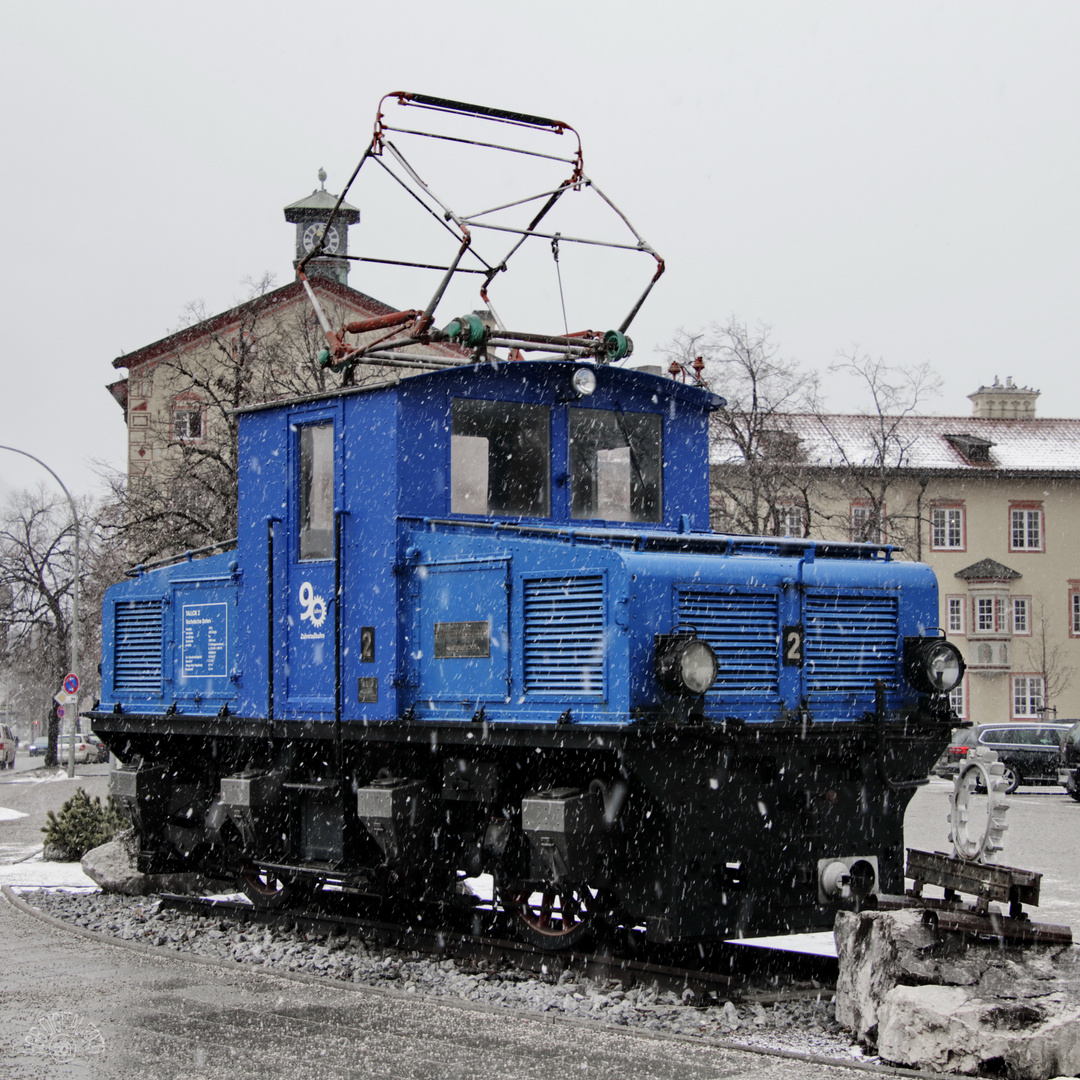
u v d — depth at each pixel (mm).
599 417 10594
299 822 11102
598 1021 7543
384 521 10016
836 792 8977
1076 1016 6727
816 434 48375
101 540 28703
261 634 11297
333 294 35438
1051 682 51500
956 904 7742
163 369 36312
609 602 8430
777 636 8914
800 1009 7977
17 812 25891
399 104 10664
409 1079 6414
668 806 8297
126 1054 6918
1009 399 56094
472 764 9547
